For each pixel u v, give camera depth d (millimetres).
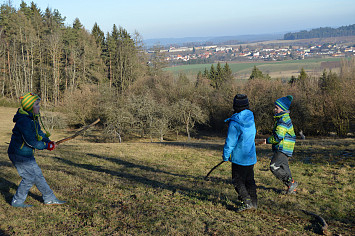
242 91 43000
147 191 5414
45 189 4379
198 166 8531
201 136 44594
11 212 4074
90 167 8016
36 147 4012
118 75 74500
